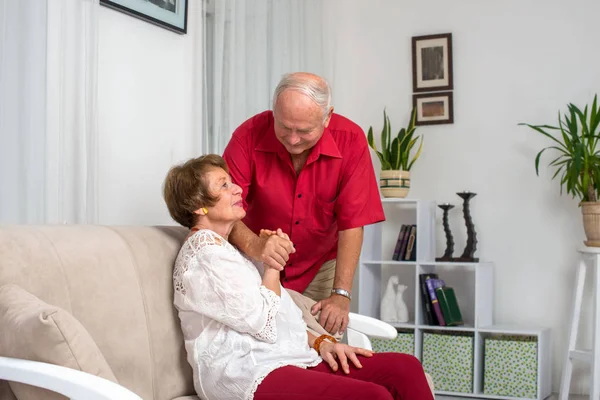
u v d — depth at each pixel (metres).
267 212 2.42
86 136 2.57
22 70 2.31
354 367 1.93
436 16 4.44
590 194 3.80
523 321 4.19
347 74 4.61
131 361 1.75
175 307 1.93
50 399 1.39
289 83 2.03
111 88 2.86
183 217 1.97
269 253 1.93
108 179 2.84
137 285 1.83
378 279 4.35
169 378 1.87
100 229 1.87
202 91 3.32
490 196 4.29
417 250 4.07
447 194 4.37
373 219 2.39
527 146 4.23
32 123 2.34
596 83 4.12
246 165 2.35
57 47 2.48
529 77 4.24
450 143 4.37
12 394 1.49
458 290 4.33
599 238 3.74
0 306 1.49
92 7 2.60
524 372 3.83
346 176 2.35
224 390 1.76
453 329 3.96
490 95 4.30
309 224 2.42
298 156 2.34
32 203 2.34
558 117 4.15
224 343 1.79
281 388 1.71
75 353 1.41
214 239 1.84
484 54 4.32
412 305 4.41
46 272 1.62
